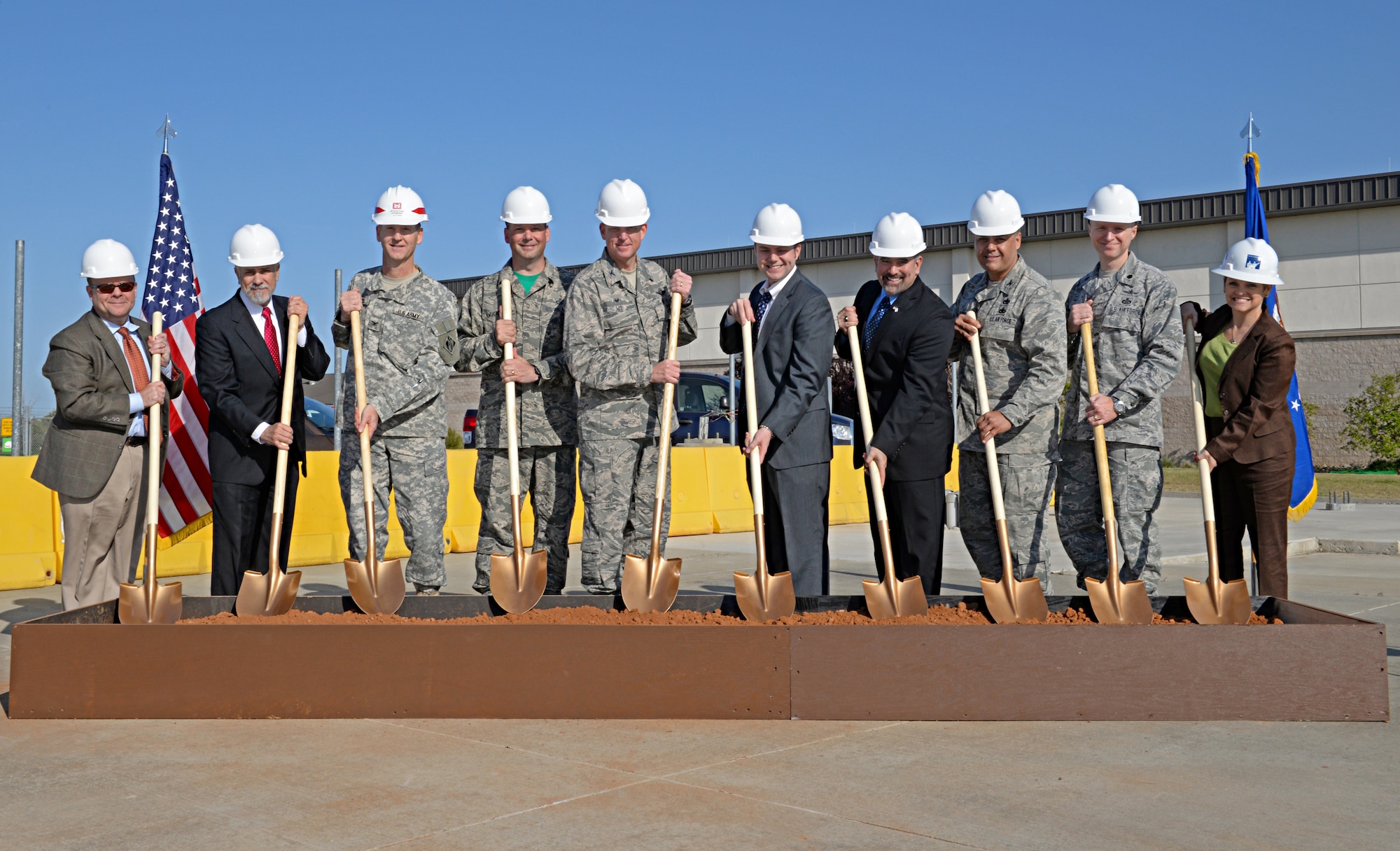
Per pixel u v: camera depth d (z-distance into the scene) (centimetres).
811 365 499
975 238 528
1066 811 309
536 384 568
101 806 314
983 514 533
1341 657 396
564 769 345
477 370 590
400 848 283
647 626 404
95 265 530
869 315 540
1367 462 2277
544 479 588
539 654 402
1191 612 460
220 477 526
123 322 545
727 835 292
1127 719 397
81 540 539
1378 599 691
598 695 402
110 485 536
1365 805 313
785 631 400
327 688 404
